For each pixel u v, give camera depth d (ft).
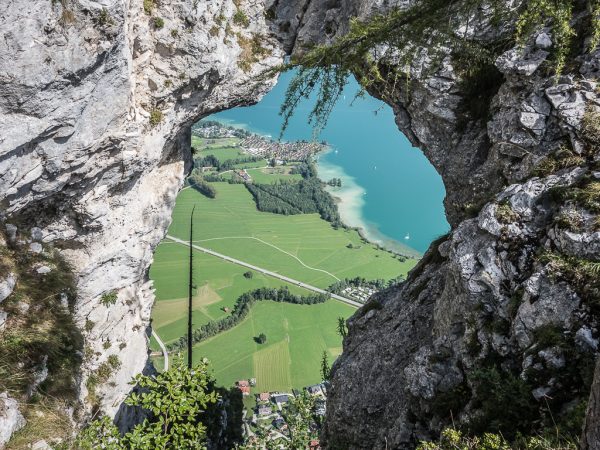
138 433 31.89
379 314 56.70
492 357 32.27
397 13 25.46
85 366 64.49
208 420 78.54
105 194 60.23
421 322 48.47
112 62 48.52
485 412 28.40
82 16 43.50
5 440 34.01
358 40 25.05
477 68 51.24
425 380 36.29
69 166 50.72
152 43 58.65
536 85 45.16
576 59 43.62
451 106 57.52
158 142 63.82
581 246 30.60
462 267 36.27
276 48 72.13
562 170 37.04
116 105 52.11
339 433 49.26
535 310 30.35
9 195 47.57
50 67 43.01
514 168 46.09
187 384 32.99
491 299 34.58
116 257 66.23
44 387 42.60
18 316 45.78
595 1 21.85
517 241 34.35
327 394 54.85
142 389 78.48
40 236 55.26
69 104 46.57
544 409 26.40
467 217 46.16
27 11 39.86
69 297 56.13
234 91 70.54
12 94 42.06
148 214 72.08
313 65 25.22
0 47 39.65
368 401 47.21
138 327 78.38
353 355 53.67
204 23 60.18
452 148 58.85
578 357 27.09
